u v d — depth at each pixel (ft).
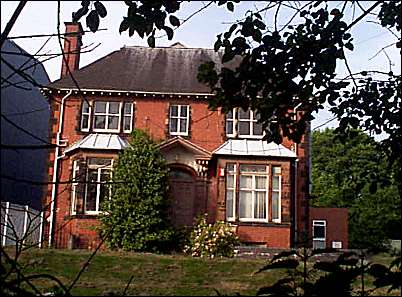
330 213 109.29
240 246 80.89
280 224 86.48
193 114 94.48
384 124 23.03
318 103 22.94
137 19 19.57
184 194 90.38
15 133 89.10
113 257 59.88
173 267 57.21
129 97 94.63
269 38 20.39
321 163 136.56
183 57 103.55
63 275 50.57
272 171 88.58
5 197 99.09
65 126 92.84
